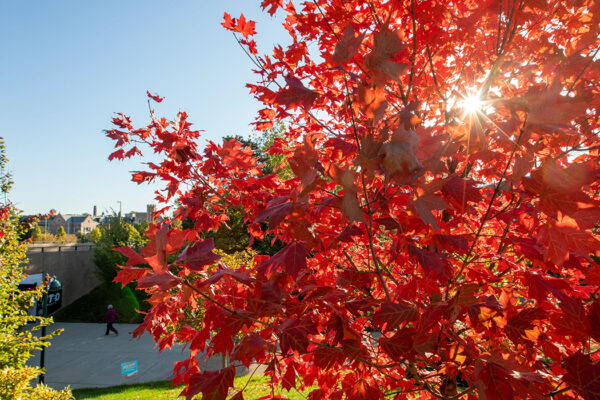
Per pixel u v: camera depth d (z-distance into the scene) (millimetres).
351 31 1152
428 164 1084
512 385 1100
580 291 1824
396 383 2119
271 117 2719
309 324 1323
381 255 2395
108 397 8898
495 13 1729
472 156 1438
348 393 1690
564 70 1676
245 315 1398
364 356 1569
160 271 1271
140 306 22016
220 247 18109
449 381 1873
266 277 1533
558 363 1659
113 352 13875
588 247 1094
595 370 1041
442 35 1943
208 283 1435
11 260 6141
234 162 2414
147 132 2596
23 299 6098
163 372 11359
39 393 5480
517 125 1270
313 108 2141
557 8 1741
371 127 1115
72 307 23234
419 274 1735
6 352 5438
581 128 1615
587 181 1011
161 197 2762
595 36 1763
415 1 1815
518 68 1971
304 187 1146
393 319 1276
